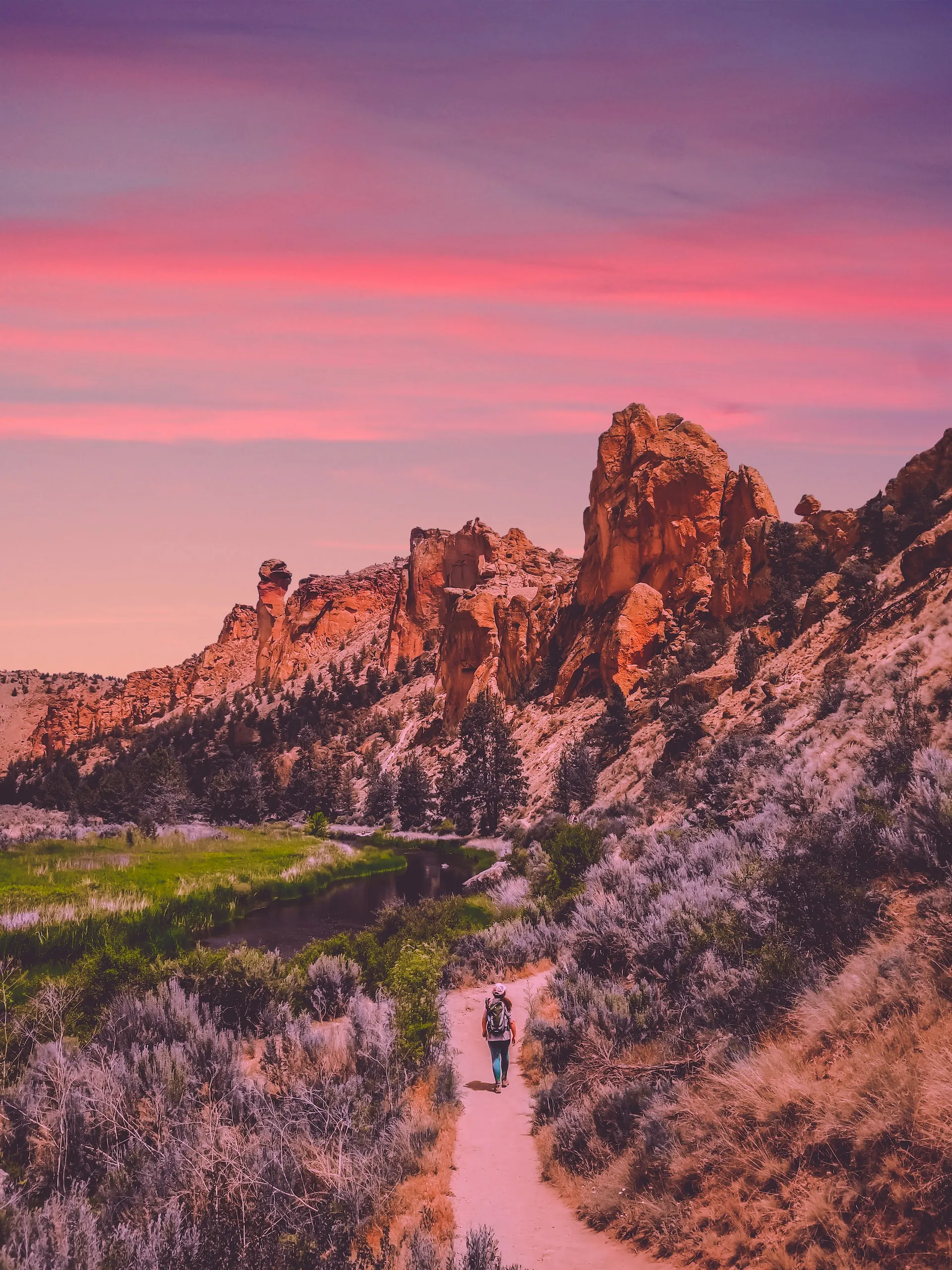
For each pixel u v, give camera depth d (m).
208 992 17.81
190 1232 7.41
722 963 12.02
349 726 155.88
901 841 12.38
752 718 48.78
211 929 36.28
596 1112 10.06
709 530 92.88
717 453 98.00
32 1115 10.44
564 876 29.52
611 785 62.91
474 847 73.62
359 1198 8.62
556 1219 8.46
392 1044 13.18
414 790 92.56
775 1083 7.98
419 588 191.38
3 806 145.88
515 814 81.19
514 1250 7.72
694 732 52.16
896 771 17.34
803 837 14.27
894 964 8.86
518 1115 11.89
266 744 169.75
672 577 93.69
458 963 22.05
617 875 23.12
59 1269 6.80
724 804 31.69
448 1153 10.20
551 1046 13.11
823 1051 8.50
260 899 44.38
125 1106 10.91
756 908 12.68
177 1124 10.31
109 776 114.62
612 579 98.88
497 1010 13.34
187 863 51.53
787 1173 7.09
